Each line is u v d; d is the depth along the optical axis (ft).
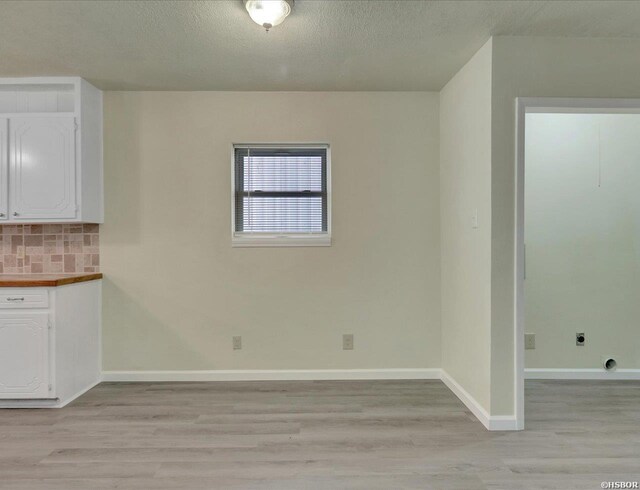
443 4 6.42
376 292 10.46
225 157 10.34
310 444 7.04
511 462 6.47
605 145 10.39
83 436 7.34
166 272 10.32
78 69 8.91
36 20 6.86
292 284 10.41
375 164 10.42
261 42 7.66
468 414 8.29
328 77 9.42
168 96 10.27
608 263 10.37
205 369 10.40
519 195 7.50
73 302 9.16
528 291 10.42
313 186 10.55
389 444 7.04
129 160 10.25
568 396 9.25
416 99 10.42
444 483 5.90
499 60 7.47
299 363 10.46
